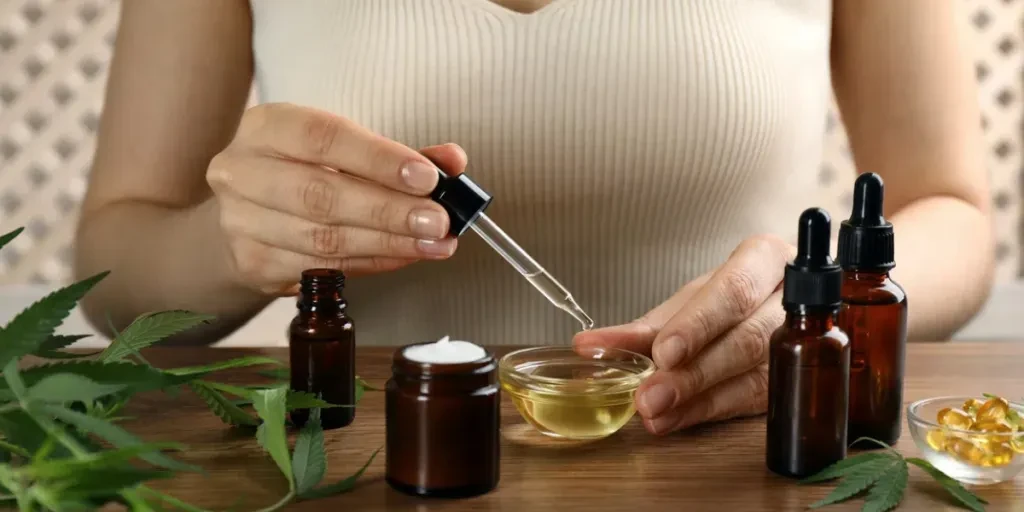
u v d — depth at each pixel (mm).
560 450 824
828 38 1143
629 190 1088
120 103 1139
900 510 758
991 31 2686
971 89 1146
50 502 690
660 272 1124
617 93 1063
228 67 1146
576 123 1067
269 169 898
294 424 855
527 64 1062
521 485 783
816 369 783
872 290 830
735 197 1110
